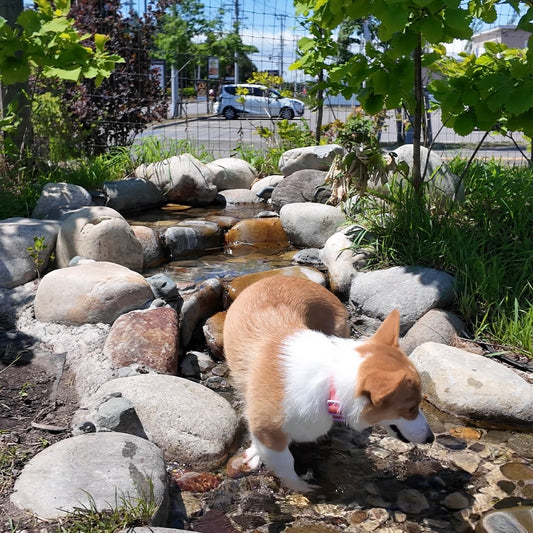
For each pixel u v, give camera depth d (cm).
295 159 399
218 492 149
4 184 338
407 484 155
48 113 414
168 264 298
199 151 490
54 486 134
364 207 303
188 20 1225
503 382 183
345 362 142
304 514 143
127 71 477
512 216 271
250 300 174
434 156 318
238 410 185
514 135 702
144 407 167
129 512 128
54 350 210
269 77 500
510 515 136
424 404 191
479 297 236
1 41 298
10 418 169
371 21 409
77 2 476
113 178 411
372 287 242
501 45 292
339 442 173
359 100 269
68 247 268
